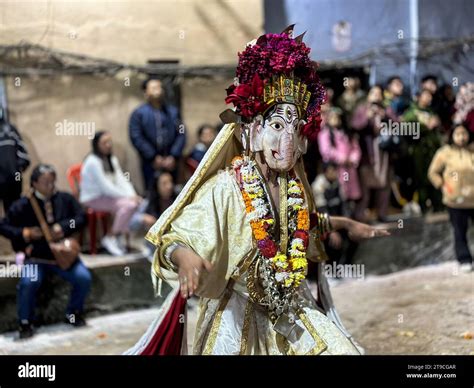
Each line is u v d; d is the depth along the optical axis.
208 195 3.27
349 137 7.57
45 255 5.80
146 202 6.68
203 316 3.46
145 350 3.45
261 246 3.25
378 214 7.87
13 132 6.42
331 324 3.30
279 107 3.33
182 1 7.76
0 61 6.98
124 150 7.55
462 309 6.05
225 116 3.34
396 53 8.51
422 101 8.03
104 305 6.29
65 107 7.27
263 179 3.37
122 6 7.50
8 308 5.83
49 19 7.16
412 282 7.08
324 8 8.44
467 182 7.33
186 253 3.03
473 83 8.53
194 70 7.81
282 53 3.32
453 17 8.59
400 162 7.98
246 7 8.02
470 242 8.05
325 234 3.73
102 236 6.81
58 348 5.31
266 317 3.39
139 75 7.62
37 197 5.86
